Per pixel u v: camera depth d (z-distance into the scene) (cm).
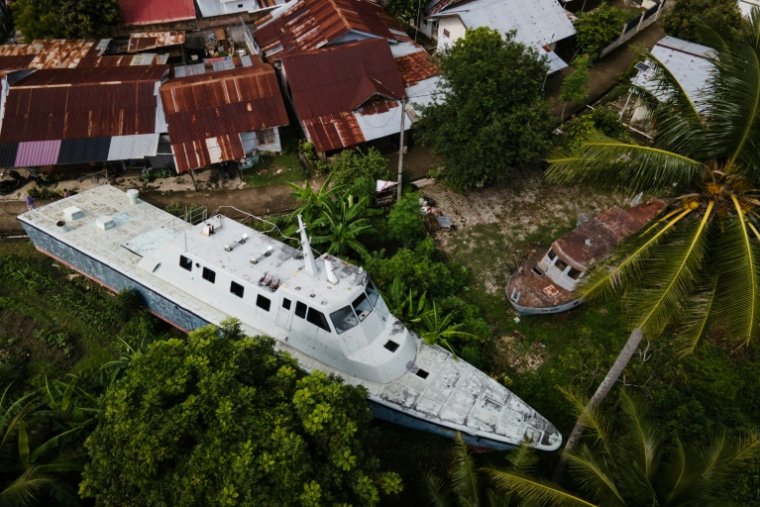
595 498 988
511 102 1984
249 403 1001
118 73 2536
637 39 3334
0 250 1992
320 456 1009
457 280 1842
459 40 2158
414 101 2528
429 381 1419
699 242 947
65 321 1756
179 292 1617
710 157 991
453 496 1115
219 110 2375
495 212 2138
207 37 3275
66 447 1278
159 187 2317
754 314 880
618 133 2228
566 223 2080
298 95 2458
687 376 1581
